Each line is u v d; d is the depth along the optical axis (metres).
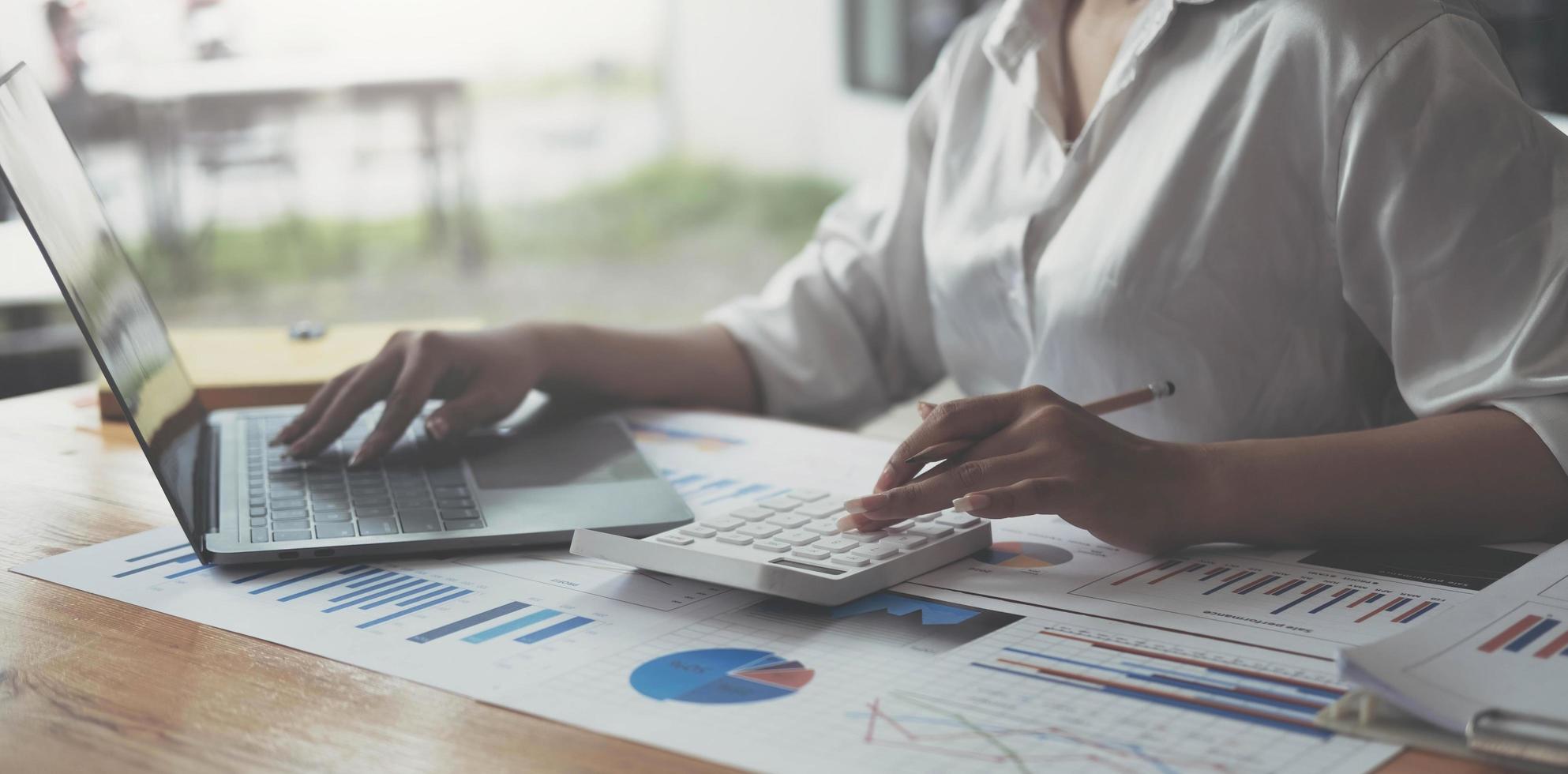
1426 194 0.69
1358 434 0.63
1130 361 0.83
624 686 0.44
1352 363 0.80
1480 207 0.67
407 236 6.09
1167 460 0.60
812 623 0.50
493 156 7.52
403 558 0.61
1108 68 0.90
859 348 1.06
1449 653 0.43
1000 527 0.64
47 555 0.62
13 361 2.02
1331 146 0.73
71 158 0.82
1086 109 0.91
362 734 0.41
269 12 6.97
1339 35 0.73
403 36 7.78
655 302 5.16
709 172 7.46
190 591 0.56
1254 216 0.78
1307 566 0.57
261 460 0.76
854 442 0.85
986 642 0.48
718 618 0.51
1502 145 0.68
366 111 5.20
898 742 0.39
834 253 1.09
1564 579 0.51
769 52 7.48
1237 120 0.78
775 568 0.52
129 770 0.39
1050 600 0.53
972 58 1.00
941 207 0.98
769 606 0.52
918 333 1.07
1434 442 0.62
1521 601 0.48
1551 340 0.64
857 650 0.47
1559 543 0.61
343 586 0.56
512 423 0.87
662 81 8.03
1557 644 0.44
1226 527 0.59
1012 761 0.38
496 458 0.77
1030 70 0.92
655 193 7.07
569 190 7.09
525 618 0.52
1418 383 0.69
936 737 0.40
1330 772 0.37
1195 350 0.81
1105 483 0.58
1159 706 0.42
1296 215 0.77
